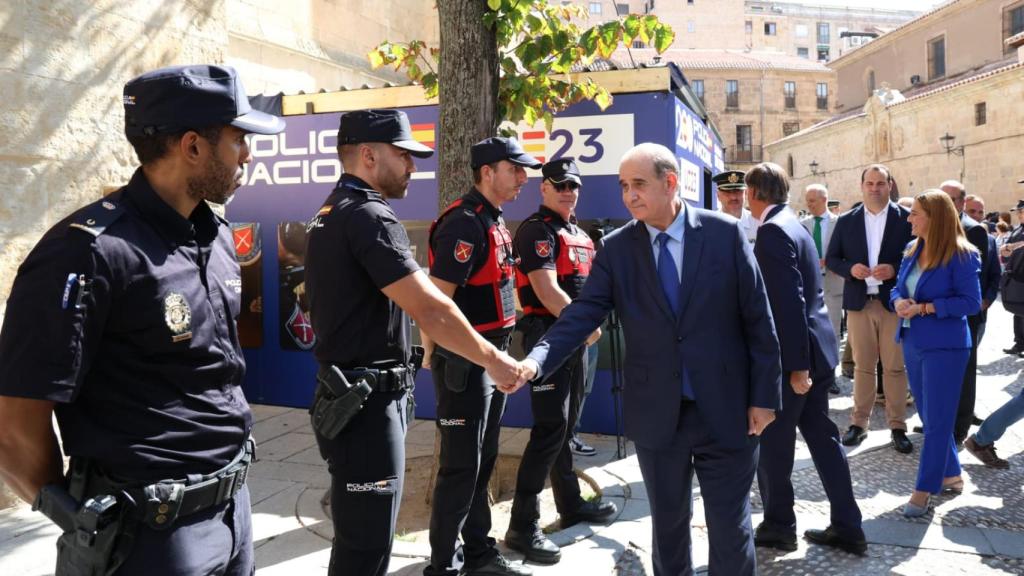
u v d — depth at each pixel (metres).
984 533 3.70
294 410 6.32
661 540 2.73
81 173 4.36
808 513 4.02
